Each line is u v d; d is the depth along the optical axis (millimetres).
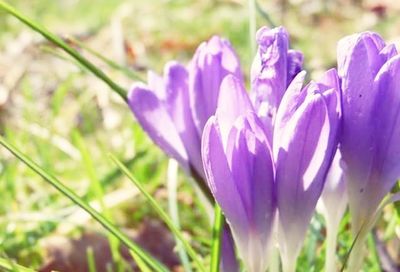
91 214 338
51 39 370
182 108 350
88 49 448
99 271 502
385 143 317
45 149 643
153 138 352
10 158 628
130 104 350
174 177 450
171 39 1083
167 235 535
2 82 902
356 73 315
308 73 562
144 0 1339
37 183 602
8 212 547
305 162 312
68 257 501
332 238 347
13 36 1136
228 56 347
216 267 337
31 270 346
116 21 682
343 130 320
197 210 561
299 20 1141
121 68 455
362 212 327
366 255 453
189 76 349
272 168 315
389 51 315
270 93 327
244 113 316
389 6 1167
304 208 318
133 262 505
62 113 789
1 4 361
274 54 326
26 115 692
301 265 445
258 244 322
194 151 352
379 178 322
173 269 520
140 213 559
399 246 472
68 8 1366
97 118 767
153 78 366
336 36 1071
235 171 314
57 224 518
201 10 1236
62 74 912
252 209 318
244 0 1081
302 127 308
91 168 442
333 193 341
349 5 1195
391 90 312
